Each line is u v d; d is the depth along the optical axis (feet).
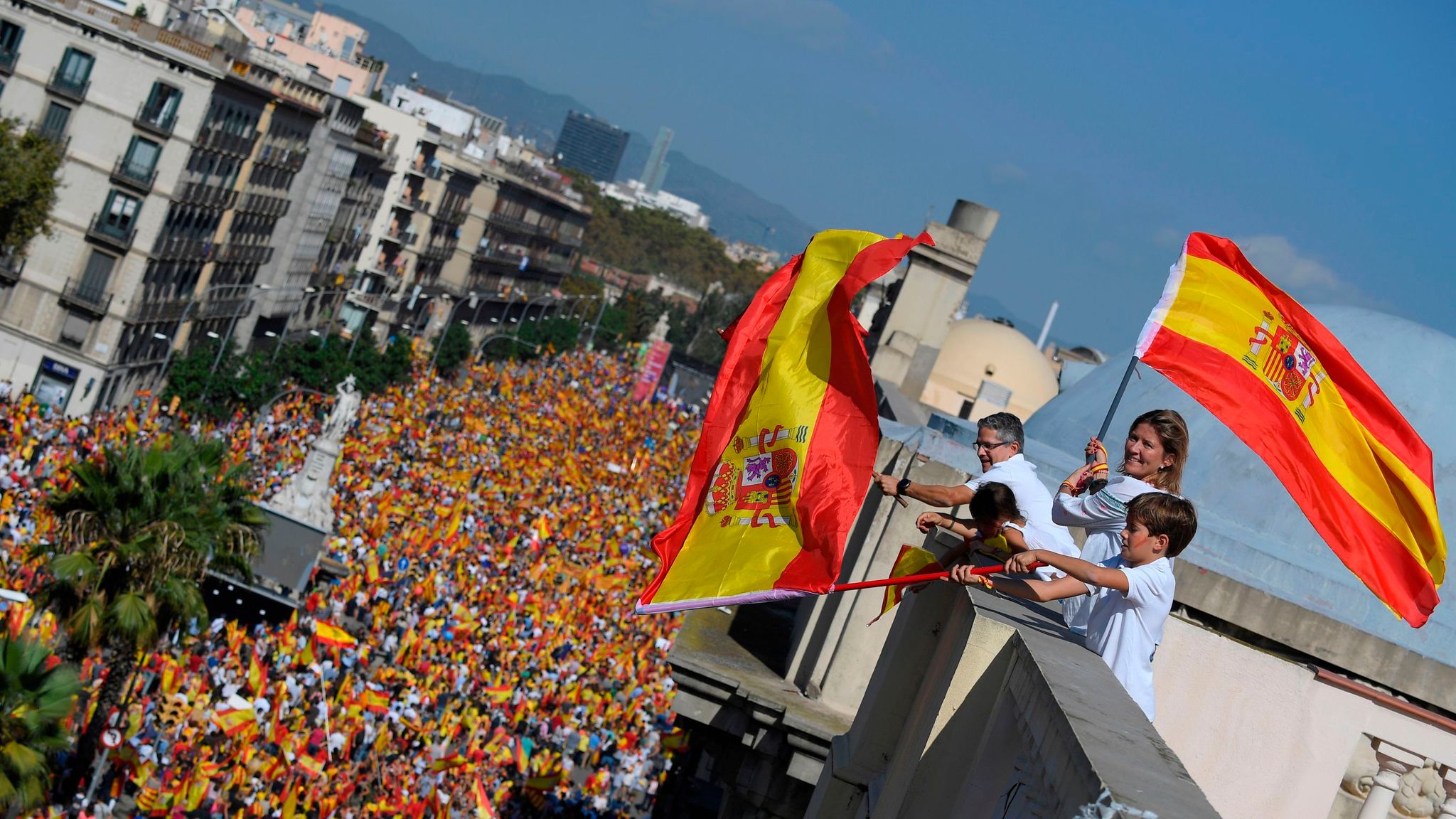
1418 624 32.27
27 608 101.35
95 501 96.84
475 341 502.79
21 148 206.18
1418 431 53.06
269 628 140.46
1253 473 51.39
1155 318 32.04
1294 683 35.04
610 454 298.76
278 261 316.19
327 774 104.27
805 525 30.12
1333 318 57.41
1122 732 16.60
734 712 51.01
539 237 588.09
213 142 249.75
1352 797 35.83
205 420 239.30
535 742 133.59
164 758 102.01
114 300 240.12
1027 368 194.08
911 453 48.70
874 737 31.89
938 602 31.24
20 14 237.86
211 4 349.61
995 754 21.26
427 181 430.61
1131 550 23.40
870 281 30.45
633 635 173.17
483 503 210.79
